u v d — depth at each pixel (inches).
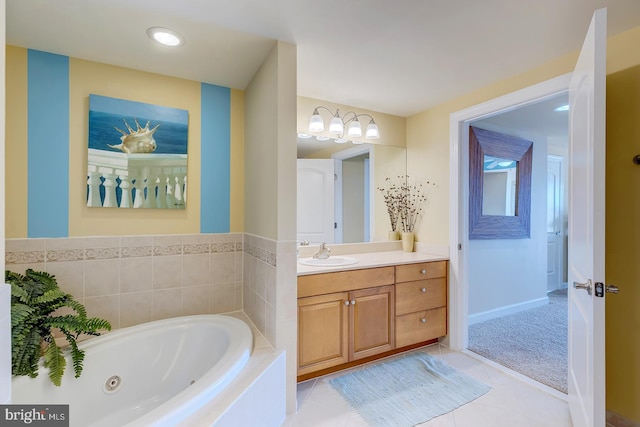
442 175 108.3
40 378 54.2
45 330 57.7
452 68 82.7
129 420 64.2
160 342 72.9
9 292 42.3
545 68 80.0
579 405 59.4
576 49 73.2
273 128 70.3
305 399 75.7
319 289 81.7
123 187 77.7
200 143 87.1
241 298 92.3
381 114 118.8
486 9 58.6
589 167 52.3
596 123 48.8
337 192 112.7
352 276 86.9
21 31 63.4
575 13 59.7
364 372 88.4
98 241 75.3
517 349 103.7
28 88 69.1
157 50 71.3
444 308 104.7
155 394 69.8
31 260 68.9
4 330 41.7
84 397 60.9
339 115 109.6
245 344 65.6
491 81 90.7
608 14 59.3
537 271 152.5
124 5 56.0
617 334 66.4
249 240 86.8
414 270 98.3
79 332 59.2
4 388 41.8
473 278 129.3
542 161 152.9
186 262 85.2
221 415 45.8
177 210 84.3
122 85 78.3
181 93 84.8
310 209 109.0
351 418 68.7
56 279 71.1
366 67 82.0
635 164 63.8
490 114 94.1
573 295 65.2
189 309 85.6
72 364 59.7
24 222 68.5
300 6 57.1
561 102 107.7
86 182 74.2
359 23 62.8
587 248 53.5
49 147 70.8
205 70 80.9
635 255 63.9
